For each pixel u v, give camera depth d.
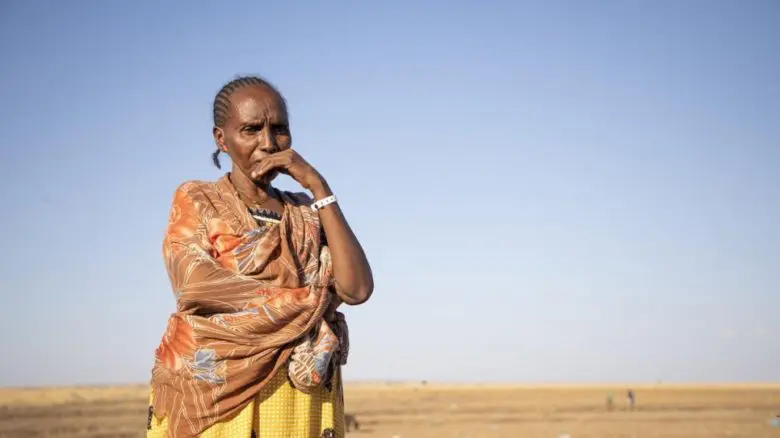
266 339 2.59
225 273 2.62
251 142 2.80
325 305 2.71
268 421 2.65
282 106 2.87
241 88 2.84
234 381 2.58
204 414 2.60
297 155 2.81
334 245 2.76
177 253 2.67
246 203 2.83
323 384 2.80
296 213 2.83
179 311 2.69
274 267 2.65
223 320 2.59
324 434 2.79
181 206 2.76
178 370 2.64
